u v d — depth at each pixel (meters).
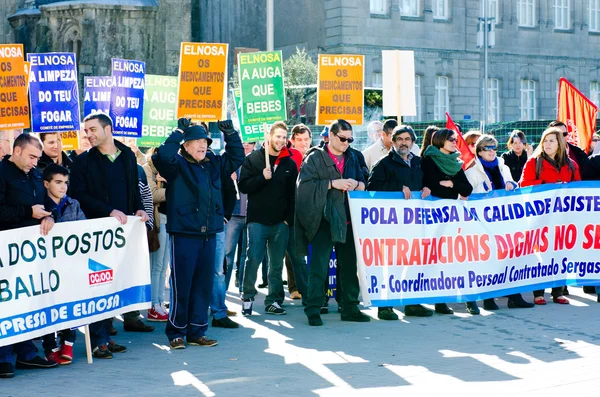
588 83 52.50
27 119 10.23
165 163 9.47
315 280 10.82
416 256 11.32
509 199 11.95
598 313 11.55
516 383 7.85
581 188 12.42
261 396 7.57
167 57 50.03
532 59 50.09
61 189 8.97
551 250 12.27
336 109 12.74
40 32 50.59
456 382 7.92
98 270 9.23
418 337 10.04
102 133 9.32
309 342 9.84
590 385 7.75
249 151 14.70
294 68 40.28
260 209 11.41
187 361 9.02
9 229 8.60
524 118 50.25
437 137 11.47
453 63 46.59
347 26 43.34
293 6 46.16
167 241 11.44
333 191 10.69
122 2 49.34
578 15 51.97
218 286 10.84
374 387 7.79
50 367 8.84
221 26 51.84
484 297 11.73
